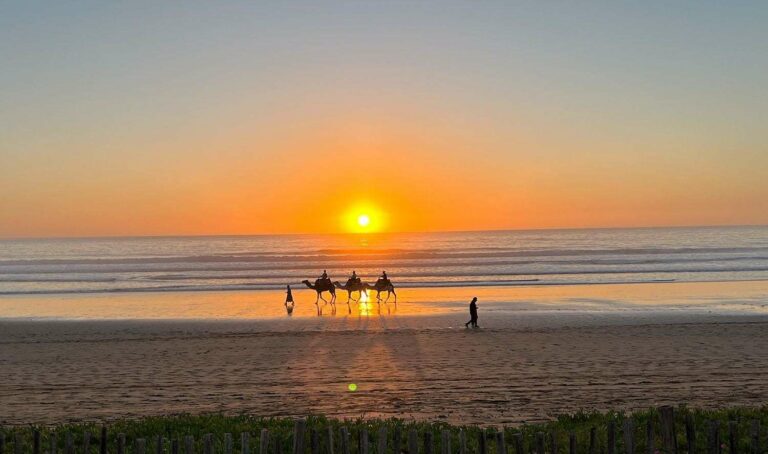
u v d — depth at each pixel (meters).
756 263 69.44
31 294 46.38
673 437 9.45
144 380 18.41
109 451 11.09
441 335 25.89
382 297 41.53
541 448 8.97
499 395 16.02
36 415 14.65
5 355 22.80
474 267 66.81
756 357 20.47
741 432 11.14
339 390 16.83
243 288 48.66
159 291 47.22
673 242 131.25
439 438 11.37
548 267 65.25
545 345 23.20
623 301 38.06
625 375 18.11
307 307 37.25
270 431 11.92
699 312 32.94
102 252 124.44
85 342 25.59
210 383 17.91
